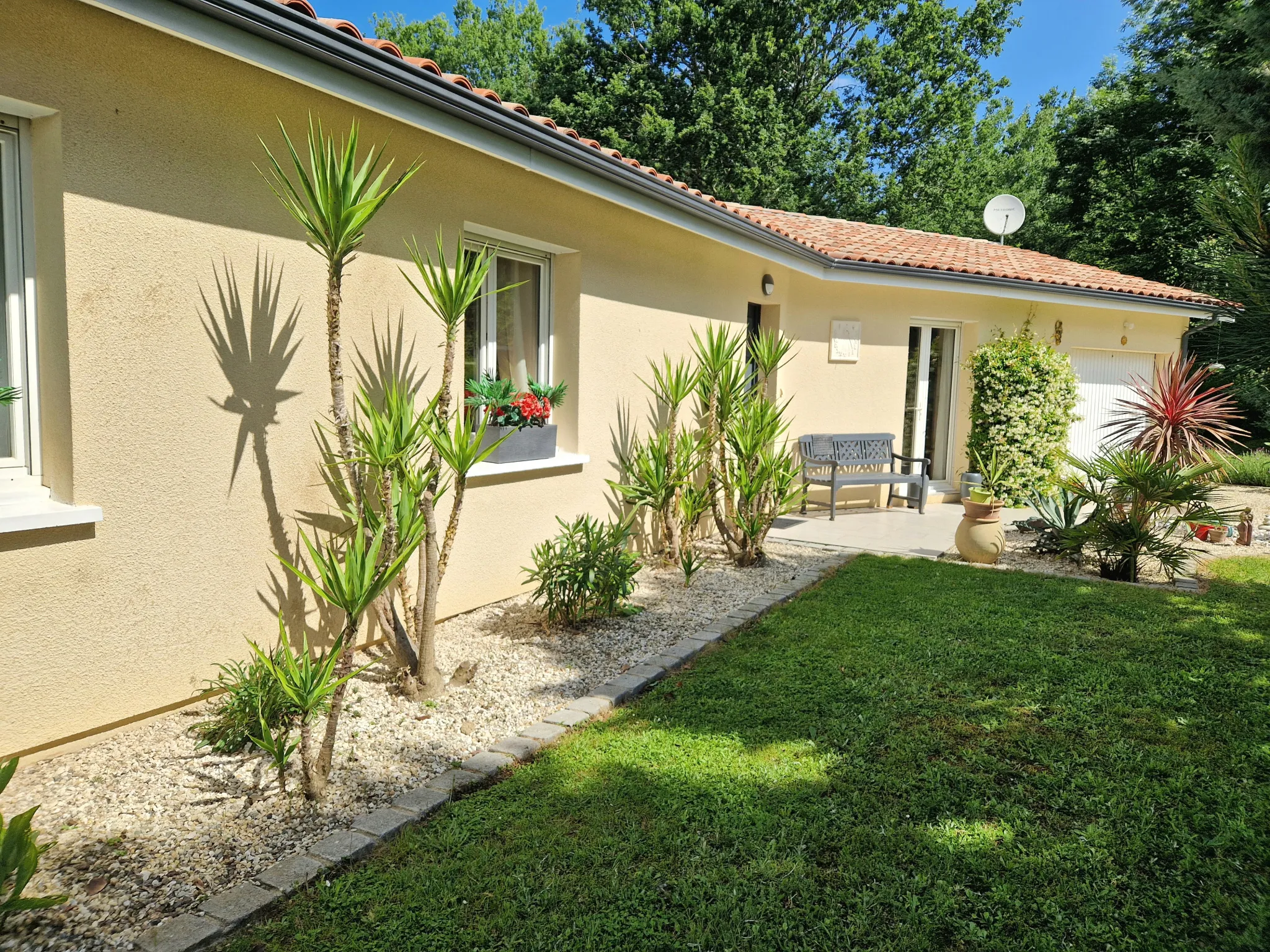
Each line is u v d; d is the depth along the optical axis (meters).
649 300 7.06
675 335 7.49
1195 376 8.50
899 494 10.68
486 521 5.45
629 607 5.57
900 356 10.38
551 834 2.87
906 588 6.33
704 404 7.25
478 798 3.12
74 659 3.21
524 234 5.51
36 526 3.00
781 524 9.12
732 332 8.41
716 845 2.81
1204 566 7.41
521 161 4.61
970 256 11.67
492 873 2.64
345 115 4.15
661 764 3.40
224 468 3.72
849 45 25.86
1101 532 6.80
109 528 3.29
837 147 25.25
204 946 2.28
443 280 3.79
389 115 3.78
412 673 4.07
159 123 3.35
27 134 3.12
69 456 3.17
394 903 2.49
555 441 6.03
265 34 3.12
